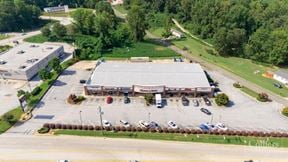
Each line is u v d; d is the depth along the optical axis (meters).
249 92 103.19
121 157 69.75
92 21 163.62
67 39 159.75
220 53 143.00
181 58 135.00
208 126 81.38
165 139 76.62
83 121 84.81
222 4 166.62
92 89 98.94
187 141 75.88
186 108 92.50
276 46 125.31
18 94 94.88
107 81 101.38
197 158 69.56
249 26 158.38
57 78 112.31
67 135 77.94
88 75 115.12
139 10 157.25
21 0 187.00
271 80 114.50
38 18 194.12
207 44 159.25
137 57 133.50
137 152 71.56
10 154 70.44
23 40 158.50
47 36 161.00
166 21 182.25
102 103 95.12
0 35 168.75
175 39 166.25
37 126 81.94
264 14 159.00
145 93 98.56
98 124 83.19
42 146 73.38
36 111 89.69
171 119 86.44
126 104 94.69
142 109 91.88
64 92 101.81
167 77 104.25
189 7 190.25
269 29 145.00
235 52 142.50
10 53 125.19
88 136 77.69
